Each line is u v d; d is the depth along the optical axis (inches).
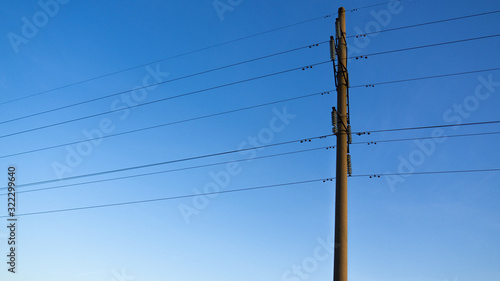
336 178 577.6
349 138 614.2
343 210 558.3
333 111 592.7
